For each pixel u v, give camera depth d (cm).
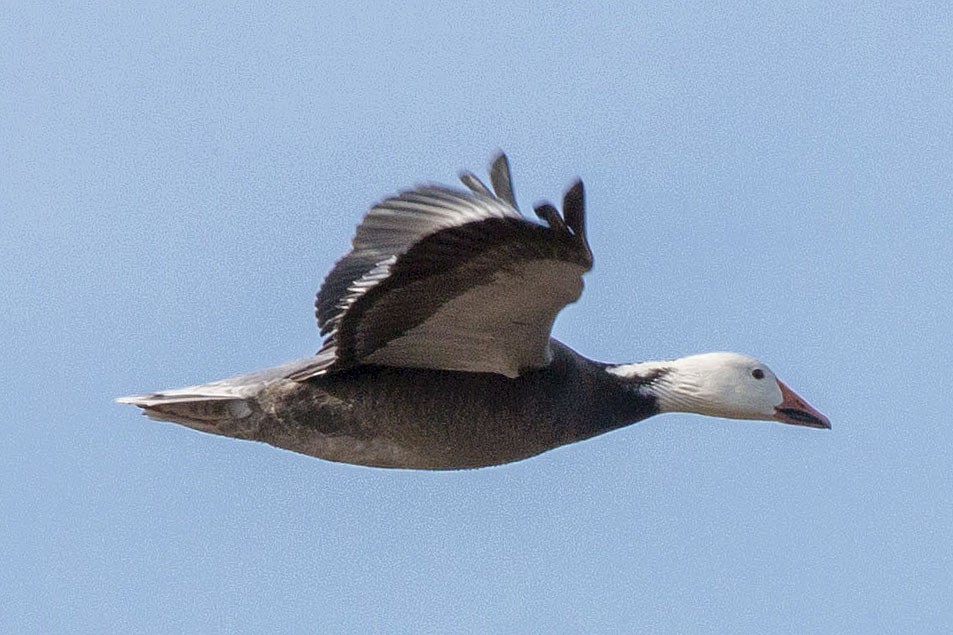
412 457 1375
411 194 1184
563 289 1212
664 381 1530
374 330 1284
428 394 1346
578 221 1119
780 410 1556
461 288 1224
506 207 1142
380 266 1275
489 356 1322
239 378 1393
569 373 1413
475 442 1369
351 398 1347
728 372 1546
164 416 1384
